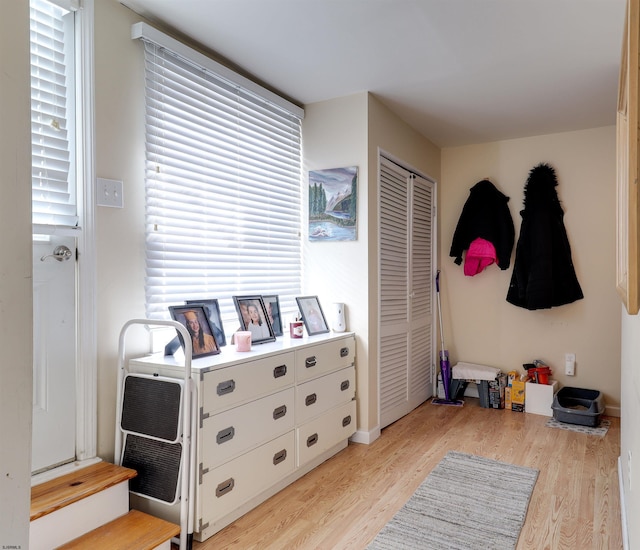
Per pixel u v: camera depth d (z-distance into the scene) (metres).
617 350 3.68
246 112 2.77
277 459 2.31
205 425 1.90
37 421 1.78
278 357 2.33
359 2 2.03
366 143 3.03
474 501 2.25
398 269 3.53
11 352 0.47
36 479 1.75
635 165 0.88
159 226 2.26
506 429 3.31
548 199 3.79
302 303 2.97
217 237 2.57
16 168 0.47
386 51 2.49
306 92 3.05
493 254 3.96
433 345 4.23
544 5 2.05
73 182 1.91
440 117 3.51
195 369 1.89
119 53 2.06
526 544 1.90
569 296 3.73
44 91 1.80
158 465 1.88
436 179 4.27
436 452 2.88
